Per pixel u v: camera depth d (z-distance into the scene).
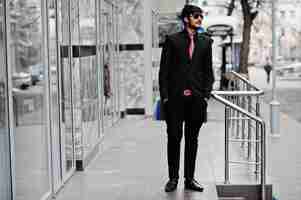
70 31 6.94
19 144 4.84
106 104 10.58
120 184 6.40
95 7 9.20
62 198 5.80
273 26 11.24
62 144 6.36
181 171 7.02
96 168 7.37
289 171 7.98
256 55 58.66
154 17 14.88
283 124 13.79
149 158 8.02
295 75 45.53
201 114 5.84
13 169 4.64
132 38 13.19
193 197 5.75
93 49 8.88
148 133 10.65
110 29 11.53
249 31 24.64
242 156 8.09
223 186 6.27
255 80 40.38
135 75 13.27
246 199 6.26
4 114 4.55
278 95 26.00
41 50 5.54
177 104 5.81
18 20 4.80
